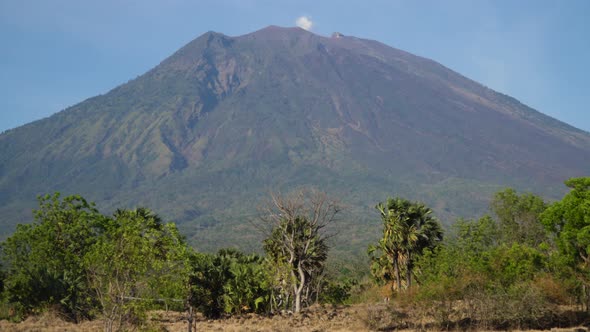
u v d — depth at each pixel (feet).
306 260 157.79
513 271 129.29
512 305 115.75
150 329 87.71
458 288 119.65
